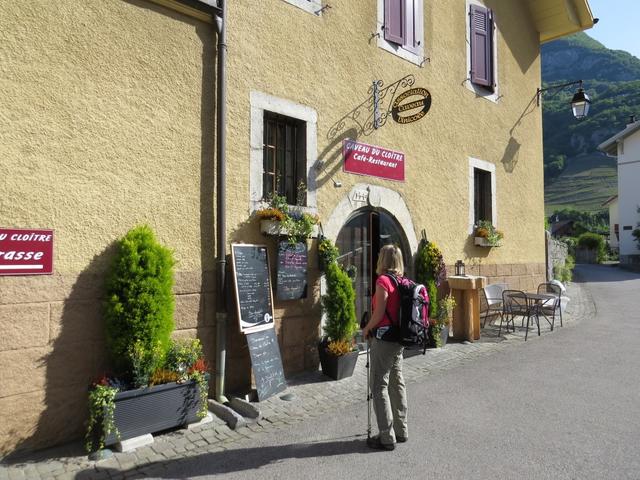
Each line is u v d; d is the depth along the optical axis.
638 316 10.42
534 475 3.34
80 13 4.08
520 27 10.38
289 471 3.42
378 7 7.00
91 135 4.11
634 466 3.46
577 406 4.70
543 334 8.36
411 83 6.96
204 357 4.82
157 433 4.04
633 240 30.56
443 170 8.09
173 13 4.72
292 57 5.81
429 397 5.00
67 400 3.88
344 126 6.42
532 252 10.48
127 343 3.99
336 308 5.69
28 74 3.77
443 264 7.43
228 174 5.10
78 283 3.97
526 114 10.48
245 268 5.03
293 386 5.32
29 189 3.75
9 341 3.61
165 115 4.61
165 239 4.57
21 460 3.56
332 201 6.21
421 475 3.35
